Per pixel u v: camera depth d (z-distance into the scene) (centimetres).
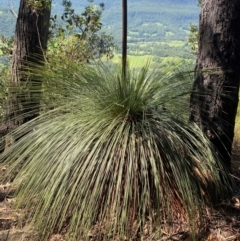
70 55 580
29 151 327
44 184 310
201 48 349
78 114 329
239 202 338
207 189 326
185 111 346
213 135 348
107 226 298
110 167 305
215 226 316
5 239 317
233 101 352
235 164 414
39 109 375
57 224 316
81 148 308
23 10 487
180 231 309
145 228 309
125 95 325
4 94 530
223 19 337
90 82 339
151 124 324
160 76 337
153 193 309
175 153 311
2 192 367
